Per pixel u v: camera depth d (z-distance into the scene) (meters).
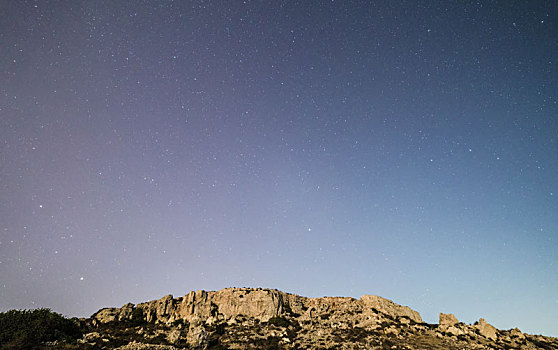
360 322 89.38
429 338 76.38
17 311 68.94
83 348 61.06
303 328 86.69
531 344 74.81
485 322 84.25
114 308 98.31
